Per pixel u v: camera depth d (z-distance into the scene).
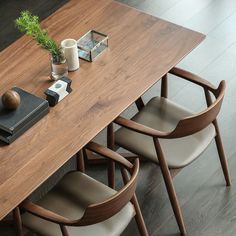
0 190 2.94
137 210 3.28
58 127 3.22
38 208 2.92
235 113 4.30
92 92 3.38
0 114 3.19
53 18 3.81
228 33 4.88
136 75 3.46
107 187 3.31
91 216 2.82
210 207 3.78
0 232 3.66
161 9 5.13
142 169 3.97
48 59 3.56
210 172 3.96
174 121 3.66
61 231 2.99
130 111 4.33
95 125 3.22
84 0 3.93
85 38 3.61
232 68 4.61
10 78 3.46
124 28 3.74
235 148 4.09
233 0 5.17
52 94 3.28
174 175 3.55
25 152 3.11
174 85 4.50
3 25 5.03
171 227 3.68
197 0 5.20
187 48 3.62
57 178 3.94
